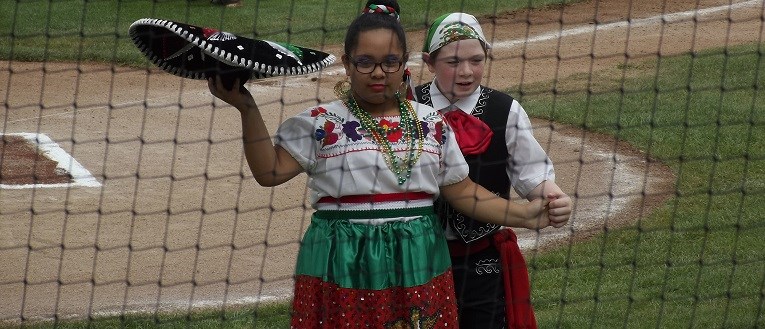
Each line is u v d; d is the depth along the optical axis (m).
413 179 4.70
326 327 4.68
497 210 4.98
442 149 4.84
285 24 18.45
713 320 6.89
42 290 7.63
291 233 8.88
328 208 4.75
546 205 5.04
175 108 13.26
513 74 14.86
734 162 10.45
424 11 18.78
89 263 8.18
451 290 4.86
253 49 4.66
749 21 18.44
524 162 5.29
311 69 4.83
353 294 4.64
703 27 18.17
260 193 9.96
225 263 8.19
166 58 4.82
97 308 7.30
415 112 4.82
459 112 5.19
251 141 4.73
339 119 4.76
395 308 4.69
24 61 15.58
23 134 12.04
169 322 7.01
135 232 8.90
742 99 12.84
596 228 8.67
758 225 8.62
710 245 8.19
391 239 4.66
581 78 14.41
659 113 12.25
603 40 17.31
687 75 14.19
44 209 9.50
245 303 7.35
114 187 10.16
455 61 5.28
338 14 19.34
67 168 10.76
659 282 7.52
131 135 12.08
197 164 10.95
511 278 5.33
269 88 14.22
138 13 19.08
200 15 19.14
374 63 4.67
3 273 7.93
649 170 10.37
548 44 17.00
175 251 8.27
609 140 11.36
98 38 16.89
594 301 7.17
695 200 9.36
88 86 14.30
